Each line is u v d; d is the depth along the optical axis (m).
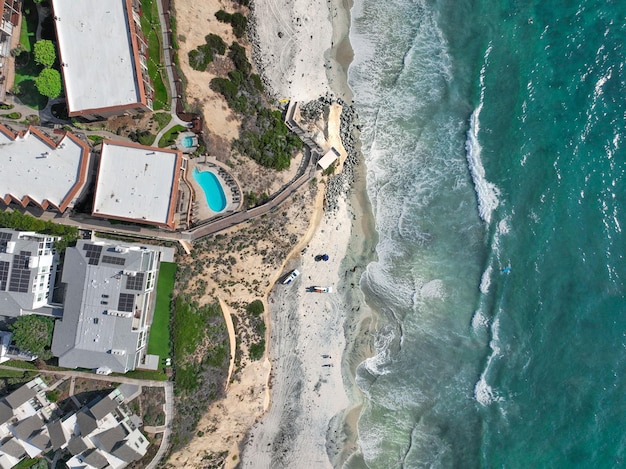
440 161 56.38
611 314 54.09
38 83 42.53
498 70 55.72
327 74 55.81
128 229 48.06
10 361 48.19
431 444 56.03
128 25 42.72
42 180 44.09
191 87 47.47
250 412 54.84
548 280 55.00
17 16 44.75
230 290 52.31
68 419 47.78
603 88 54.97
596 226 54.59
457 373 56.09
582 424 53.72
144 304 47.56
